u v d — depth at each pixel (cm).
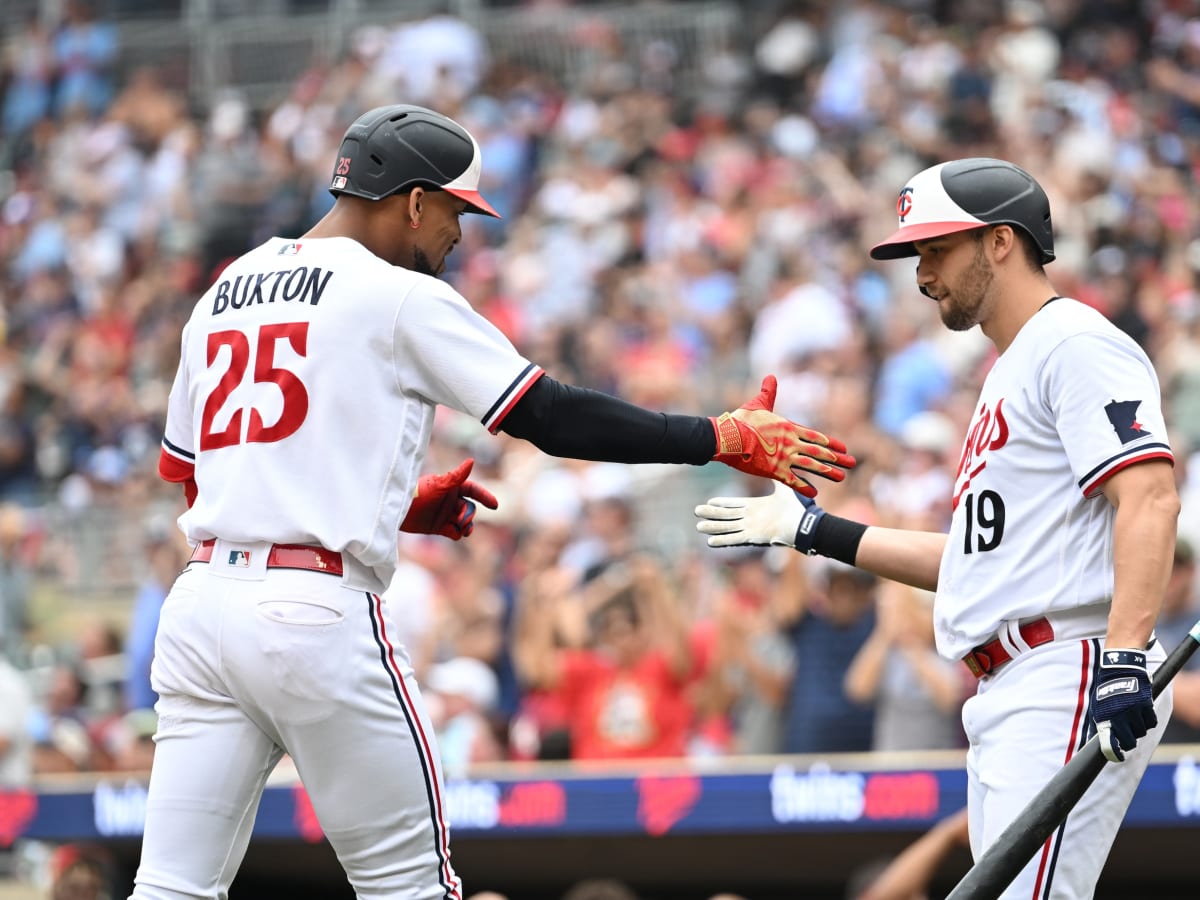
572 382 4603
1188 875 2453
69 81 6975
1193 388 3594
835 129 5500
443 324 1276
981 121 5222
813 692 2786
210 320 1324
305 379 1269
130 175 6262
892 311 4244
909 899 1834
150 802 1296
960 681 2712
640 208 5359
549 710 2933
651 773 2422
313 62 7081
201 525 1288
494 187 5781
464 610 3291
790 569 2848
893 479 3400
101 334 5584
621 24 6806
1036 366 1336
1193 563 2434
